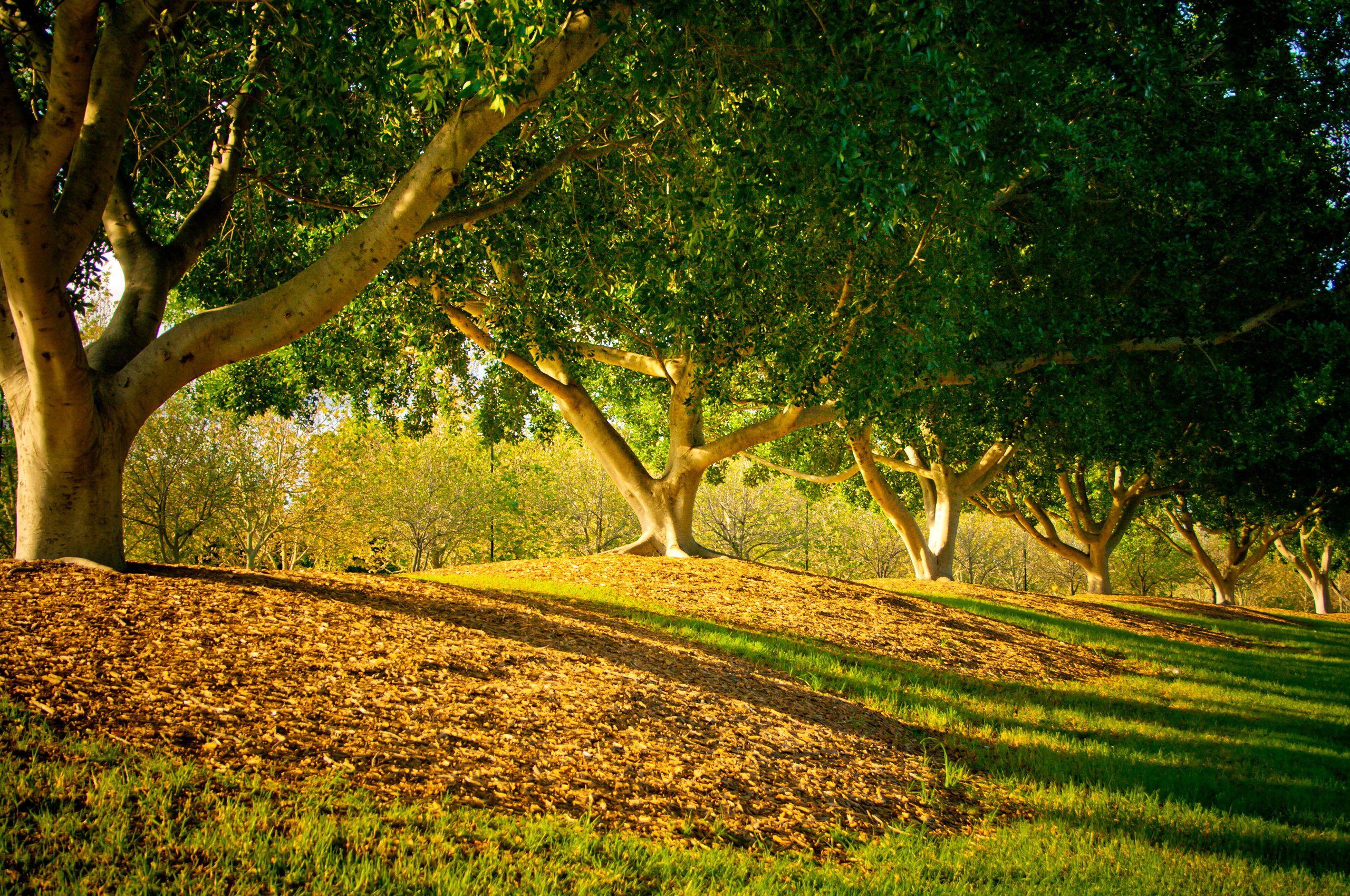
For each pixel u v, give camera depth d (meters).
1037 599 20.62
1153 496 28.88
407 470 35.16
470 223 9.80
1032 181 14.39
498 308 13.34
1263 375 15.61
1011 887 4.48
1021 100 8.73
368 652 6.33
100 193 6.97
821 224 10.27
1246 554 33.50
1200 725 9.30
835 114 6.74
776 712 7.25
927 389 15.66
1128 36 8.18
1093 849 5.20
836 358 11.56
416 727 5.17
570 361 14.73
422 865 3.60
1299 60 15.30
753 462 25.33
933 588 20.05
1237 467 19.89
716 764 5.70
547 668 6.89
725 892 3.91
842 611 13.08
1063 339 14.08
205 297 12.23
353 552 33.59
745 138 8.21
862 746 6.86
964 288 12.09
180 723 4.54
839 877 4.32
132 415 7.64
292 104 7.84
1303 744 8.73
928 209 10.36
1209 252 14.31
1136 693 11.09
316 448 30.25
